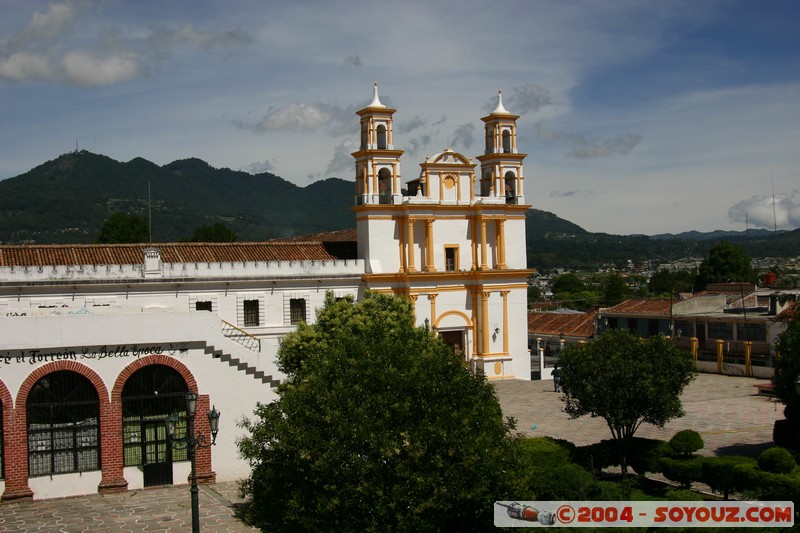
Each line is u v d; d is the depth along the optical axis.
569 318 91.81
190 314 38.47
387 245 64.56
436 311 65.62
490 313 67.00
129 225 105.69
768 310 75.81
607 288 147.50
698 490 35.75
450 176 66.69
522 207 68.31
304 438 24.33
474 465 24.61
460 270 66.56
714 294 81.12
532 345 91.00
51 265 54.06
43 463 36.25
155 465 37.88
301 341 40.12
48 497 36.03
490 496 25.53
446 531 27.23
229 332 46.09
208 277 57.78
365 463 23.70
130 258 57.91
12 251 55.53
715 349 73.31
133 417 37.66
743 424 49.22
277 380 39.75
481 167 70.25
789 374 38.81
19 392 35.72
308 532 24.72
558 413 53.00
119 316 37.28
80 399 36.84
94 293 54.41
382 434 24.00
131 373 37.47
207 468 38.50
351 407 24.59
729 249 127.25
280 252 63.56
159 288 56.47
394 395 25.05
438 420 24.78
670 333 76.56
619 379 35.03
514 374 68.00
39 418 36.25
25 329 35.84
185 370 38.31
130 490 37.28
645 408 35.22
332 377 26.19
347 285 63.22
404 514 23.67
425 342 30.91
